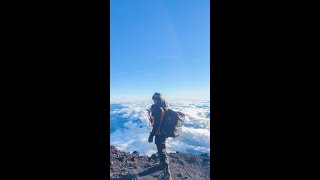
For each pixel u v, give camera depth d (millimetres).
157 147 5090
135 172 5250
